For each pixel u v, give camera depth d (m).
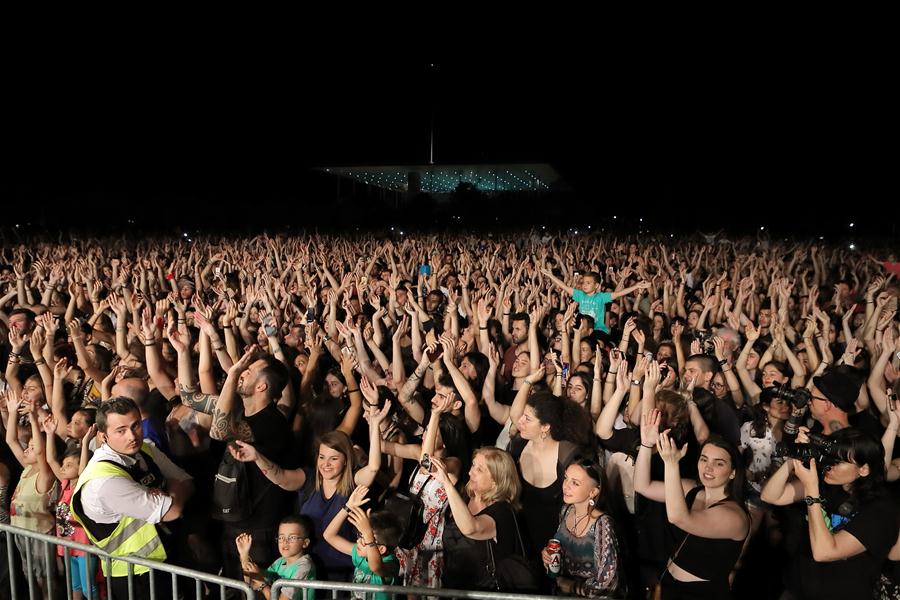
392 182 56.94
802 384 6.95
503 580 4.07
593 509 4.19
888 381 6.75
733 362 7.36
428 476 4.64
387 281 12.99
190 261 17.00
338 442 4.65
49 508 5.11
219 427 4.65
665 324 9.86
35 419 5.21
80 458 4.88
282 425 5.30
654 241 30.73
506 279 12.38
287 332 9.00
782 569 5.19
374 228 45.94
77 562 4.82
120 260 16.08
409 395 5.90
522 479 4.87
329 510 4.65
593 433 5.41
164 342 7.32
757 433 5.51
